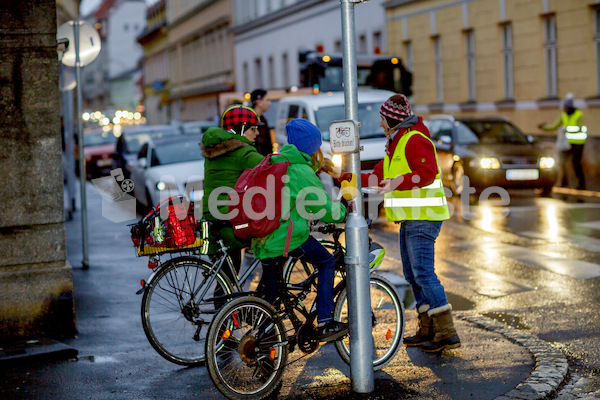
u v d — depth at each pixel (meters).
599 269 9.77
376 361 6.13
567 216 14.22
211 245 6.05
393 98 6.39
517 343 6.71
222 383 5.44
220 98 25.77
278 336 5.68
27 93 6.85
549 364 6.08
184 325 6.23
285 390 5.70
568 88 22.66
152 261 6.12
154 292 6.15
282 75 42.12
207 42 59.06
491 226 13.38
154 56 81.69
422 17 29.41
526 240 11.95
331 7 34.97
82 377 6.05
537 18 23.59
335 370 6.11
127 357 6.55
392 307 6.26
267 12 44.22
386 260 10.84
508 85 25.47
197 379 5.99
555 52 23.28
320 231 5.98
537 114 23.91
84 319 7.79
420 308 6.66
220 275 6.07
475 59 26.77
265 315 5.65
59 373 6.14
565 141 18.69
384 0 31.55
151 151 17.27
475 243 11.84
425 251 6.44
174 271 6.15
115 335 7.21
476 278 9.52
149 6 85.38
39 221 6.98
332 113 15.62
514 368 6.05
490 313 7.91
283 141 16.58
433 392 5.57
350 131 5.38
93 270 10.43
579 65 22.17
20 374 6.13
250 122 6.23
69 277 7.10
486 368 6.07
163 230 5.96
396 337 6.24
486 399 5.41
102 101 118.62
